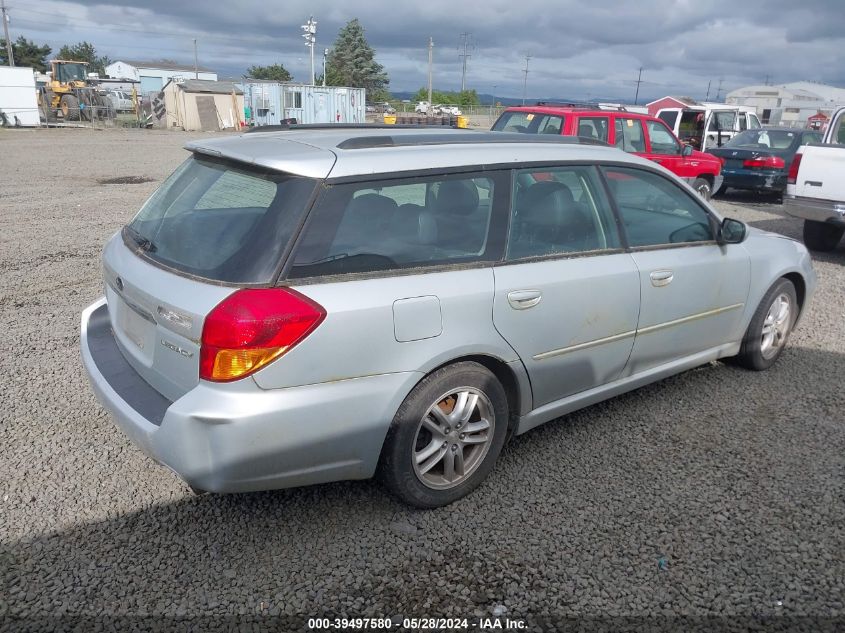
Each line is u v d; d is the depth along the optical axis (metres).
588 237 3.70
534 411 3.58
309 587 2.76
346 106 43.78
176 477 3.51
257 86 40.38
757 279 4.65
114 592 2.71
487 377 3.26
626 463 3.72
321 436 2.79
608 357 3.81
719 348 4.62
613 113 10.45
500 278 3.23
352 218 2.90
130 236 3.42
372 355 2.85
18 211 10.68
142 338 3.09
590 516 3.24
